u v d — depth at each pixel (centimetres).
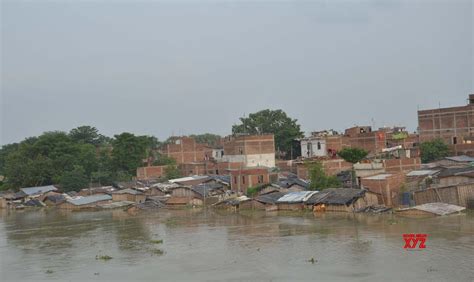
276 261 4956
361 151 10525
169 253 5616
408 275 4197
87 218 9394
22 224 9031
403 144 13525
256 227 7112
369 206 7838
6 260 5709
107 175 14150
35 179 14112
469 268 4284
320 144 13662
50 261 5531
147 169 13888
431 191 7544
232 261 5062
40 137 16250
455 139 12131
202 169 13488
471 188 7312
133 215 9531
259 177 10612
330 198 8262
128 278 4616
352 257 4909
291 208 8719
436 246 5097
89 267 5128
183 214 9244
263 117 16062
